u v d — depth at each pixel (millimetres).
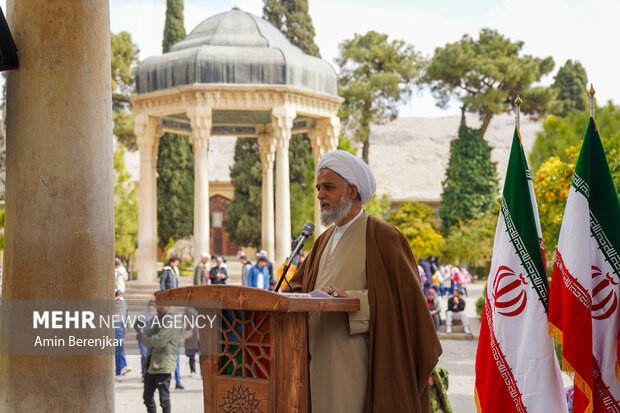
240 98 15781
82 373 2975
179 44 17297
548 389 3803
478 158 39250
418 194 63500
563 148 19625
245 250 50594
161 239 33312
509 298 3945
